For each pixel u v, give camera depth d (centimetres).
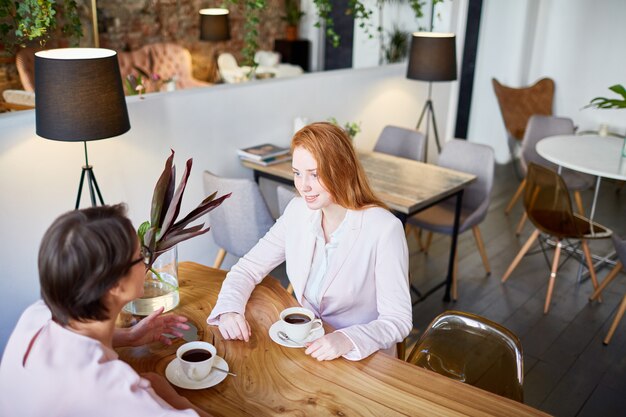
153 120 285
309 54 813
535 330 304
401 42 729
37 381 98
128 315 155
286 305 168
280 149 342
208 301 171
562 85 593
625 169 337
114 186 275
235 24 748
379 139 398
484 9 588
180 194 148
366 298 173
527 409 125
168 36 678
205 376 131
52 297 98
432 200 291
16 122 232
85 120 202
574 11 567
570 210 306
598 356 283
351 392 129
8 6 274
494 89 568
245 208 267
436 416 121
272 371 136
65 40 484
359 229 165
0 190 232
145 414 100
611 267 379
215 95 314
